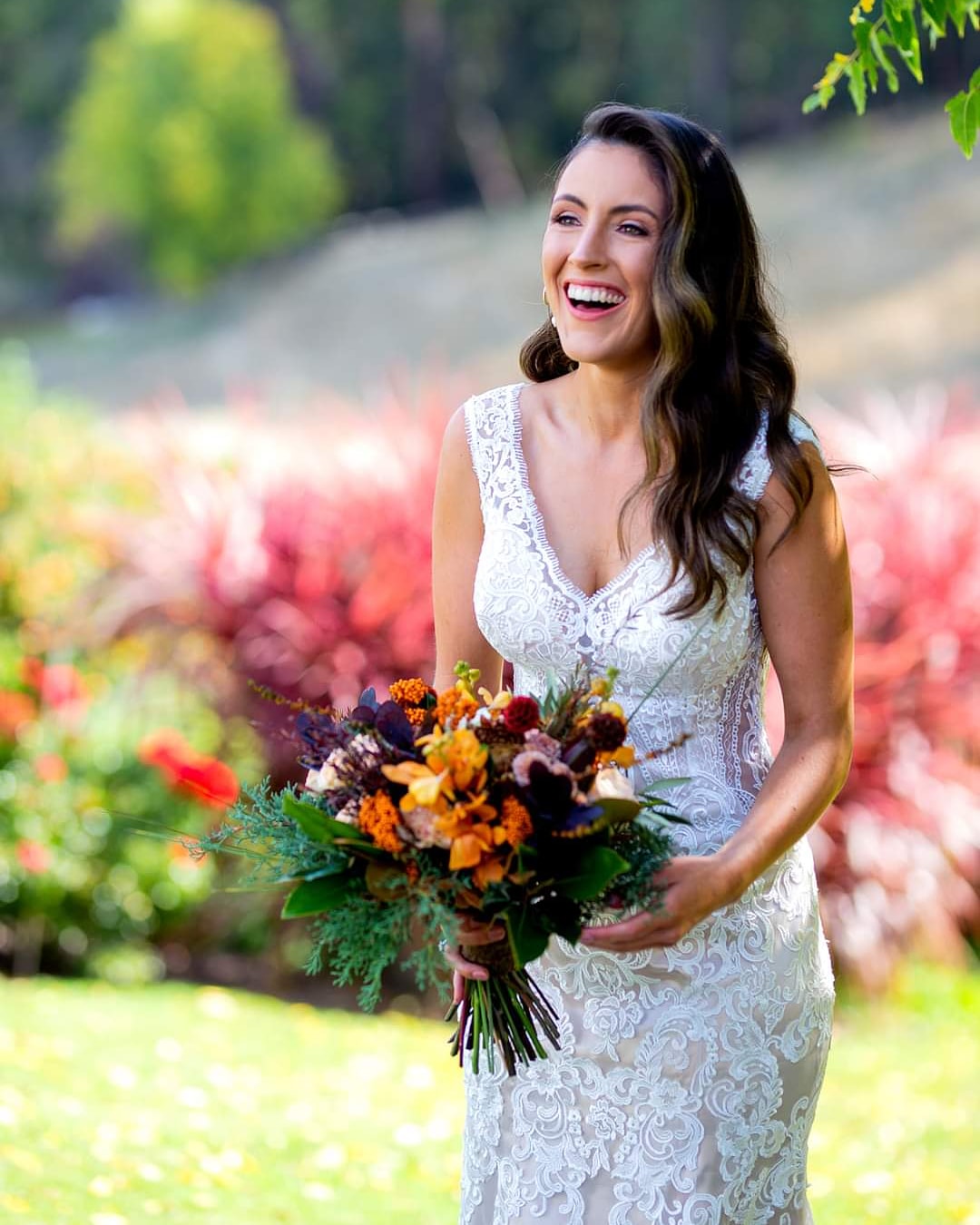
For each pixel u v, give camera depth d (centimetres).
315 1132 625
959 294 2816
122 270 5194
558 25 5047
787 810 342
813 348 2741
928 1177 628
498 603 364
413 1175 595
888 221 3206
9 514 948
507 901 303
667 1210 352
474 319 3347
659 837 312
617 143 347
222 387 3284
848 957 855
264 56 4325
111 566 920
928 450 927
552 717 321
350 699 826
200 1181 546
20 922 826
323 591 832
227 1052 717
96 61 4478
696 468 342
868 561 888
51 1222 482
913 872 863
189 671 869
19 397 1059
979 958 912
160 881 840
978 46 4309
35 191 5300
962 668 870
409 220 5128
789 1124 366
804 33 4531
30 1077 627
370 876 302
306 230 4347
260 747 843
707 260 345
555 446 371
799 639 352
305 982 872
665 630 347
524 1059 343
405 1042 778
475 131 5097
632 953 353
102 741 853
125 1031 725
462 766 297
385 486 857
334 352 3378
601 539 362
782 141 4366
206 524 852
